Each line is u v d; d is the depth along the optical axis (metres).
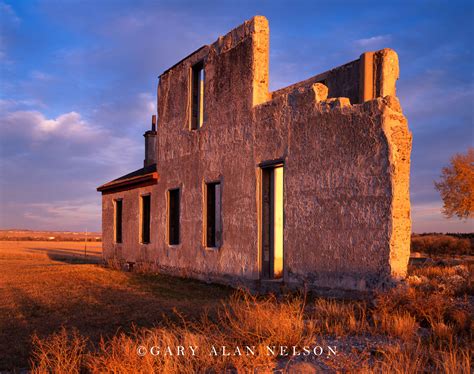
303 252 9.99
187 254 14.70
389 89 10.57
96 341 6.56
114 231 20.80
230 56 13.02
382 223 8.34
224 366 4.96
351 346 5.51
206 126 14.02
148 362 4.72
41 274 15.94
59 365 5.21
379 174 8.48
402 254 8.29
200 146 14.30
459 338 5.85
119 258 19.89
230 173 12.73
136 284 13.05
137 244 18.42
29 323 7.84
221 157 13.18
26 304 9.69
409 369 4.52
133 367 4.72
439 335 5.76
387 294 7.56
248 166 12.02
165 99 16.81
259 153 11.65
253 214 11.74
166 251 16.08
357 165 8.90
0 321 8.03
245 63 12.37
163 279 14.35
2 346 6.40
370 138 8.68
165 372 4.66
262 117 11.61
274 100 11.23
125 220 19.62
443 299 7.50
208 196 14.07
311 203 9.88
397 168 8.32
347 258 8.95
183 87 15.62
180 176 15.47
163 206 16.53
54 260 27.00
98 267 19.52
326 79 12.67
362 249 8.67
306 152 10.12
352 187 8.97
